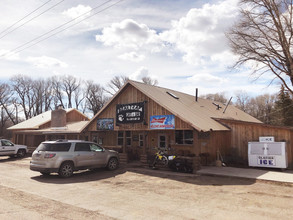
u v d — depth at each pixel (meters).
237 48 24.42
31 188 9.40
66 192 8.78
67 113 32.00
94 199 7.81
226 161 16.78
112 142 21.58
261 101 61.38
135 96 16.59
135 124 16.25
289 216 6.17
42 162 11.67
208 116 17.92
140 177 11.92
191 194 8.50
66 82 62.53
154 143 18.80
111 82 56.62
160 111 15.12
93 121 18.70
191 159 13.12
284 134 14.91
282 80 23.16
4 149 20.91
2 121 59.88
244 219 5.95
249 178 11.06
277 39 23.66
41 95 60.59
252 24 24.20
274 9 22.64
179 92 22.16
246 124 16.59
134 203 7.33
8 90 58.19
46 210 6.57
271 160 13.48
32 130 28.50
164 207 6.92
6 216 5.99
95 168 14.42
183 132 17.34
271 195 8.35
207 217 6.07
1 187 9.48
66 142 12.41
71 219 5.86
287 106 38.44
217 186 9.85
